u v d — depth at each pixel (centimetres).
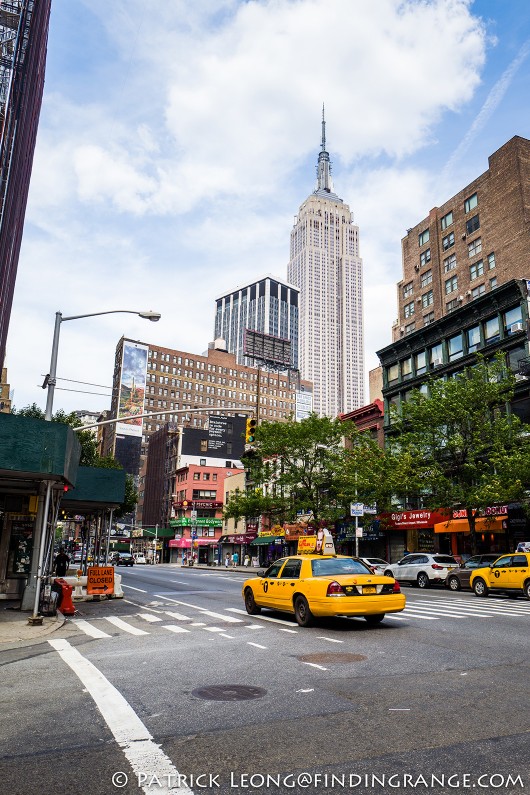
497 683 723
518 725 549
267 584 1487
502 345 3528
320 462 3988
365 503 3594
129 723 568
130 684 738
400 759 466
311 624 1286
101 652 995
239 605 1852
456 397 3000
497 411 3064
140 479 13175
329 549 3625
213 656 932
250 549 6381
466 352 3850
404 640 1078
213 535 8625
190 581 3300
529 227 4988
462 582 2459
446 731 533
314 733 531
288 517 4166
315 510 3941
